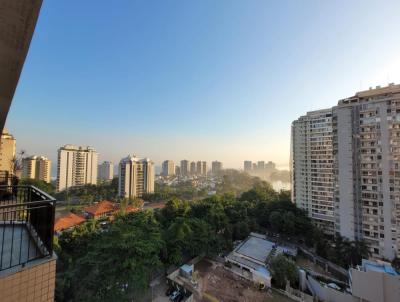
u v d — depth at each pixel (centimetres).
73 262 2180
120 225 2159
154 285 2302
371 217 3002
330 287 2319
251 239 3750
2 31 368
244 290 2311
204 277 2548
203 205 4244
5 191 905
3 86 519
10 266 402
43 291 435
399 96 2873
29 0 326
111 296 1561
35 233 519
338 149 3359
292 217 3838
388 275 2008
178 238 2631
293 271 2430
